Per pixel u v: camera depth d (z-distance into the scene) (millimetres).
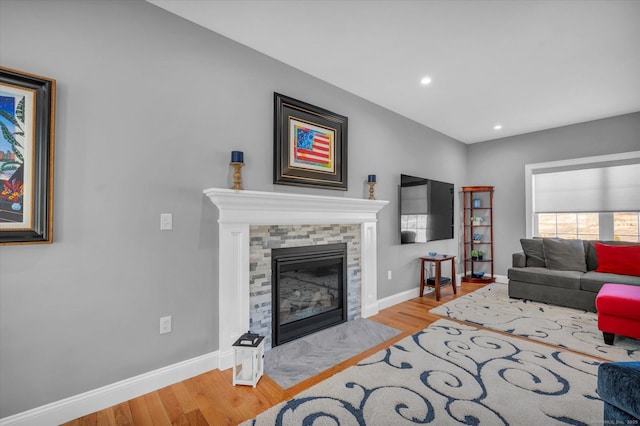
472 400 1796
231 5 2006
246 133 2471
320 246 2977
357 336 2816
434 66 2812
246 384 2006
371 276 3447
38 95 1592
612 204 4191
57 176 1652
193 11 2072
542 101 3623
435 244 4754
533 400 1790
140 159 1938
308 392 1901
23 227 1558
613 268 3492
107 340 1808
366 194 3545
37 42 1607
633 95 3449
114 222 1836
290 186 2781
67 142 1685
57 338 1653
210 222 2246
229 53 2381
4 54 1527
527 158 4945
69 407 1673
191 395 1907
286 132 2719
